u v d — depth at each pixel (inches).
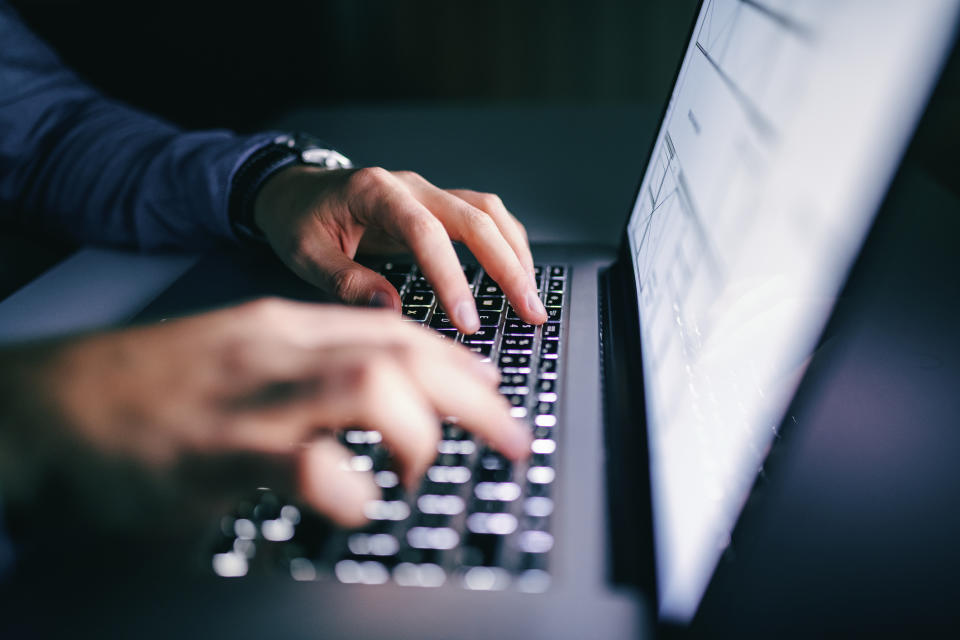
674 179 22.2
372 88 78.3
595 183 34.8
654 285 20.3
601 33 75.6
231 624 12.1
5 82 33.9
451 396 14.6
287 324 15.2
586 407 17.4
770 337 13.4
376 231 26.6
